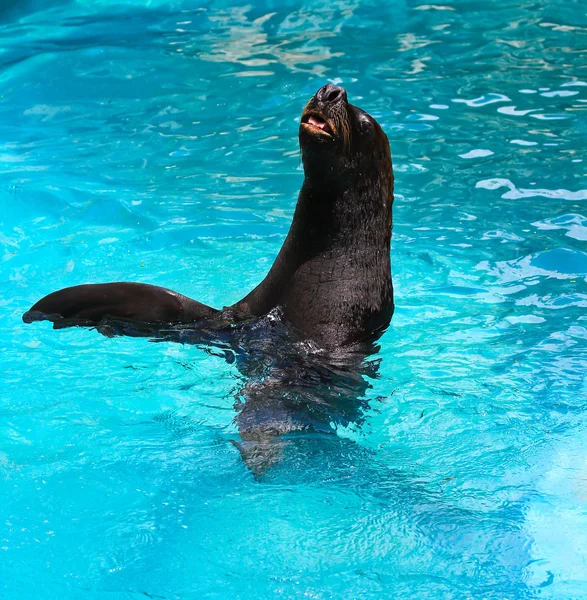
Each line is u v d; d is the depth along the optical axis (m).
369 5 20.84
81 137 14.59
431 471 6.51
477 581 5.40
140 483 6.38
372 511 6.05
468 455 6.70
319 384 7.51
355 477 6.41
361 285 8.19
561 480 6.39
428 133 14.22
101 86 16.72
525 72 16.72
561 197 11.99
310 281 8.18
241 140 14.35
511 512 6.04
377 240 8.32
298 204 8.27
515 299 9.43
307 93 16.02
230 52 18.28
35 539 5.80
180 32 19.66
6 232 11.25
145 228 11.34
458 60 17.42
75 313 8.66
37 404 7.43
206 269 10.20
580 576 5.45
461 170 12.92
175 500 6.18
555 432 7.00
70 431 7.04
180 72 17.31
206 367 8.02
